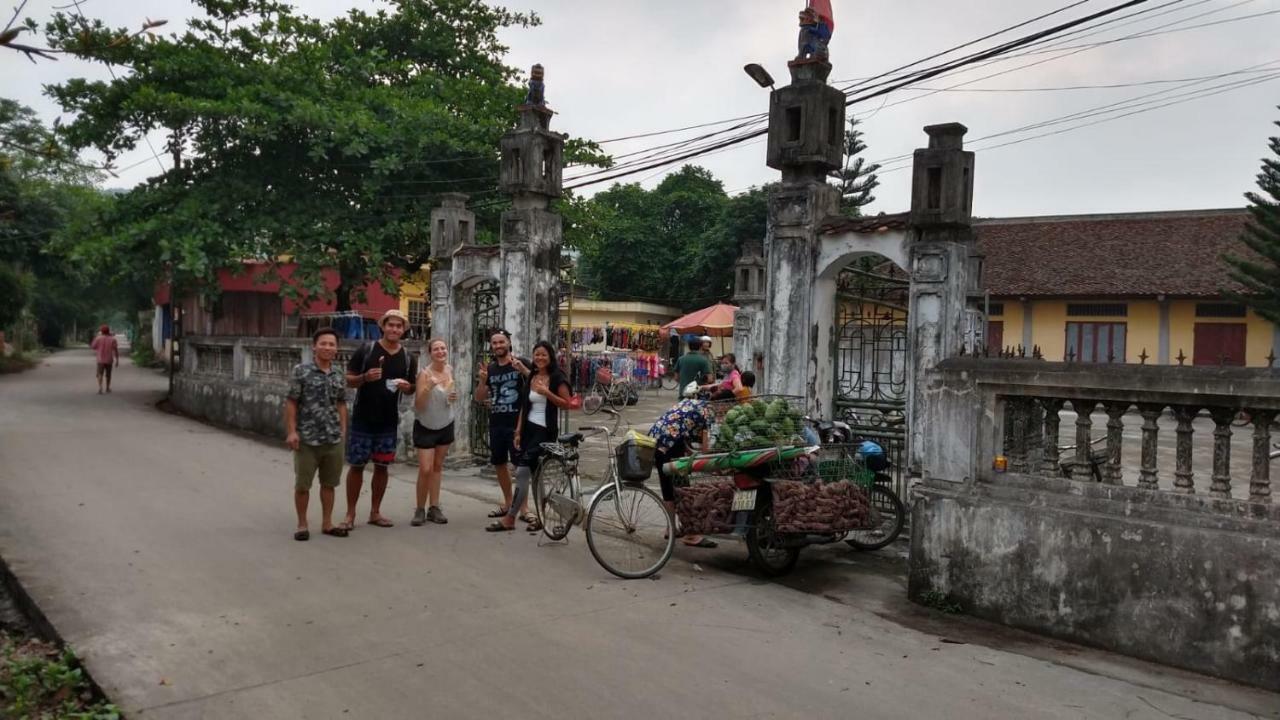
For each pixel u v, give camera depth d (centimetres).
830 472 724
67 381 2628
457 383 1206
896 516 793
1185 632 479
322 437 738
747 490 675
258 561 666
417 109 1759
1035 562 541
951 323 796
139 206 1717
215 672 454
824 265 865
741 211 3812
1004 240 3375
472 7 2070
